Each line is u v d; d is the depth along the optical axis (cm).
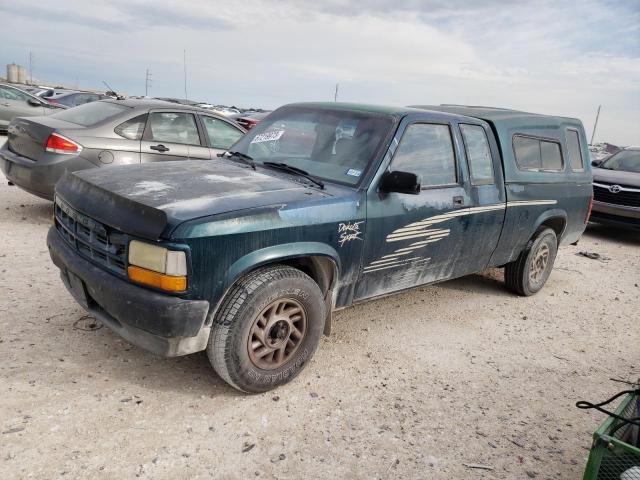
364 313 493
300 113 452
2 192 795
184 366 359
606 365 445
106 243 308
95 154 623
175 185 334
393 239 393
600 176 989
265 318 323
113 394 317
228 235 294
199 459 272
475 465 296
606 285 687
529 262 574
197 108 734
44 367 335
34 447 264
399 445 304
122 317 295
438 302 548
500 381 395
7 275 473
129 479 253
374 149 387
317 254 340
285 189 350
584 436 338
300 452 288
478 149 477
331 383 362
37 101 1420
